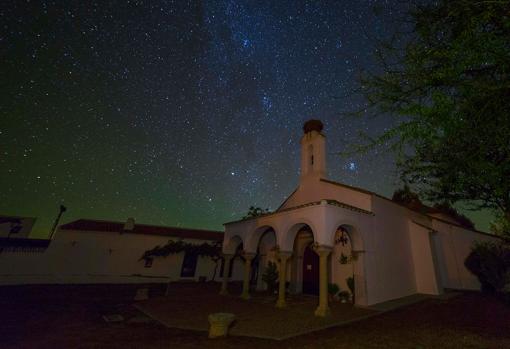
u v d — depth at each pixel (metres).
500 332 7.01
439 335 6.90
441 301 11.20
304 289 14.65
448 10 3.26
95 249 21.52
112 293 16.20
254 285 20.94
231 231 16.08
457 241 15.62
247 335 7.46
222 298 13.74
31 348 6.89
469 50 2.74
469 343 6.25
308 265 14.92
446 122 2.86
